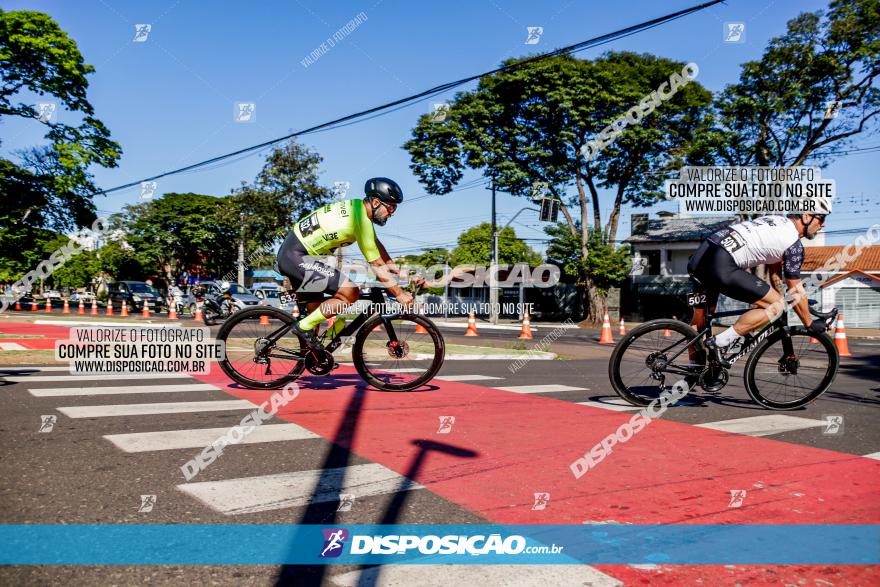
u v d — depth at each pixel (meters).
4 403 4.49
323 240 4.96
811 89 25.89
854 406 5.47
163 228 51.06
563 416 4.62
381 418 4.36
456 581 1.91
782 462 3.40
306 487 2.78
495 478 3.01
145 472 2.92
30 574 1.86
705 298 4.98
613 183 31.47
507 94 28.00
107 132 25.36
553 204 24.77
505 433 3.99
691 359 4.93
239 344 5.25
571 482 2.96
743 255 4.73
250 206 25.72
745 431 4.19
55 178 23.69
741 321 4.88
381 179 4.94
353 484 2.85
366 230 4.93
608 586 1.91
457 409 4.80
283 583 1.86
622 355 5.00
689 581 1.96
